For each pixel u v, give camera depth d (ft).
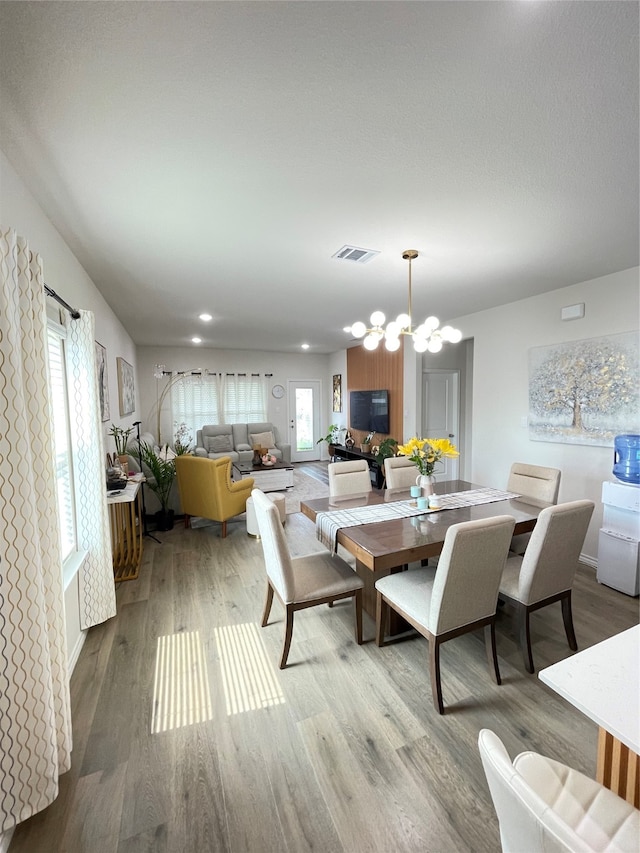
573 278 10.07
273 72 3.62
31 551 3.97
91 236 7.28
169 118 4.23
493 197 5.98
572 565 6.70
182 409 24.50
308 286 10.69
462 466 19.13
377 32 3.23
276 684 6.23
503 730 5.31
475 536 5.42
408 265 8.98
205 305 12.96
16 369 3.86
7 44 3.27
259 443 24.03
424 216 6.62
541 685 6.17
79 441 7.54
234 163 5.10
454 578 5.49
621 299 9.51
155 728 5.38
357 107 4.09
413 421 17.67
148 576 10.10
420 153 4.92
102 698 5.94
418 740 5.16
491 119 4.30
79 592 7.38
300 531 13.28
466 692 6.02
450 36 3.27
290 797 4.41
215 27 3.17
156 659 6.84
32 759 3.99
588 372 10.27
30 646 3.95
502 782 1.87
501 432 13.08
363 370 22.40
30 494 3.98
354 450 22.26
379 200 6.09
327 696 5.96
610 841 2.35
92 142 4.61
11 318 3.81
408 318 8.36
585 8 3.02
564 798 2.66
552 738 5.17
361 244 7.79
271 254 8.30
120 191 5.73
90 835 4.02
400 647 7.18
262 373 26.61
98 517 7.64
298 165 5.16
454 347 18.31
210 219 6.67
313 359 28.19
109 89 3.79
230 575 10.16
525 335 12.16
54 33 3.19
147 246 7.81
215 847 3.92
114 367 13.28
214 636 7.51
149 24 3.13
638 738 2.32
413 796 4.41
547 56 3.46
